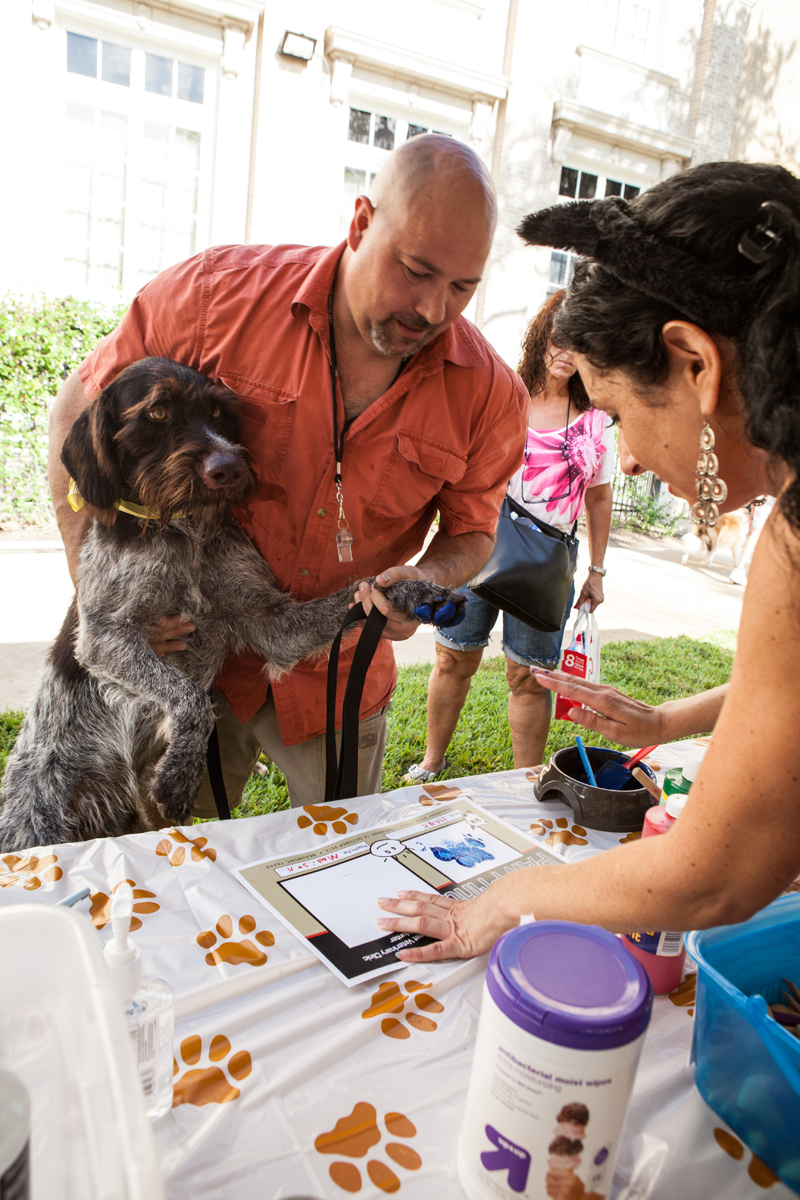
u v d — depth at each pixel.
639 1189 0.84
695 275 0.87
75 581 2.11
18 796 2.10
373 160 9.34
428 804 1.57
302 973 1.08
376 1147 0.84
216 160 8.38
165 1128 0.83
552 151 10.07
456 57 9.34
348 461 1.83
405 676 4.69
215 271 1.80
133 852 1.30
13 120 7.45
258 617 2.04
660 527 11.22
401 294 1.55
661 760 1.85
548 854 1.41
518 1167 0.75
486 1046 0.76
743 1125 0.90
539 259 10.26
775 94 12.05
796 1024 0.97
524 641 3.07
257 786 3.14
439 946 1.13
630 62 10.30
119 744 2.13
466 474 2.02
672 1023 1.09
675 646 5.94
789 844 0.85
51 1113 0.61
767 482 1.00
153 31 7.83
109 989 0.59
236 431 1.86
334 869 1.31
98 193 8.16
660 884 0.91
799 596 0.79
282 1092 0.89
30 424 6.86
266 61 8.23
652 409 1.02
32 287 7.27
